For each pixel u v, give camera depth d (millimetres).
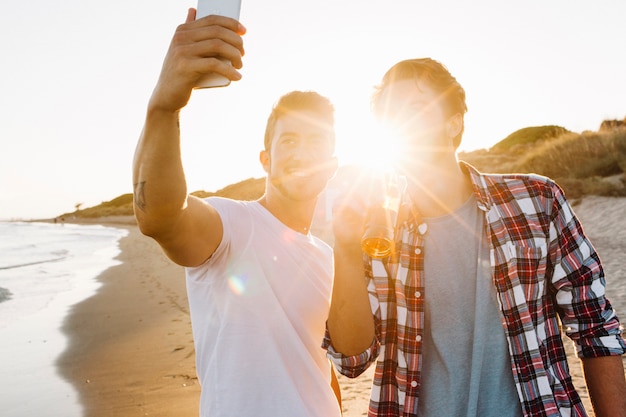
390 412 1631
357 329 1584
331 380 2031
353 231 1564
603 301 1556
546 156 18500
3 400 4781
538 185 1637
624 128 18234
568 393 1540
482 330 1568
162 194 1355
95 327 7992
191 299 1771
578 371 4121
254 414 1596
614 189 13430
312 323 1788
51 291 12945
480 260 1613
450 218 1656
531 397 1491
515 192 1629
